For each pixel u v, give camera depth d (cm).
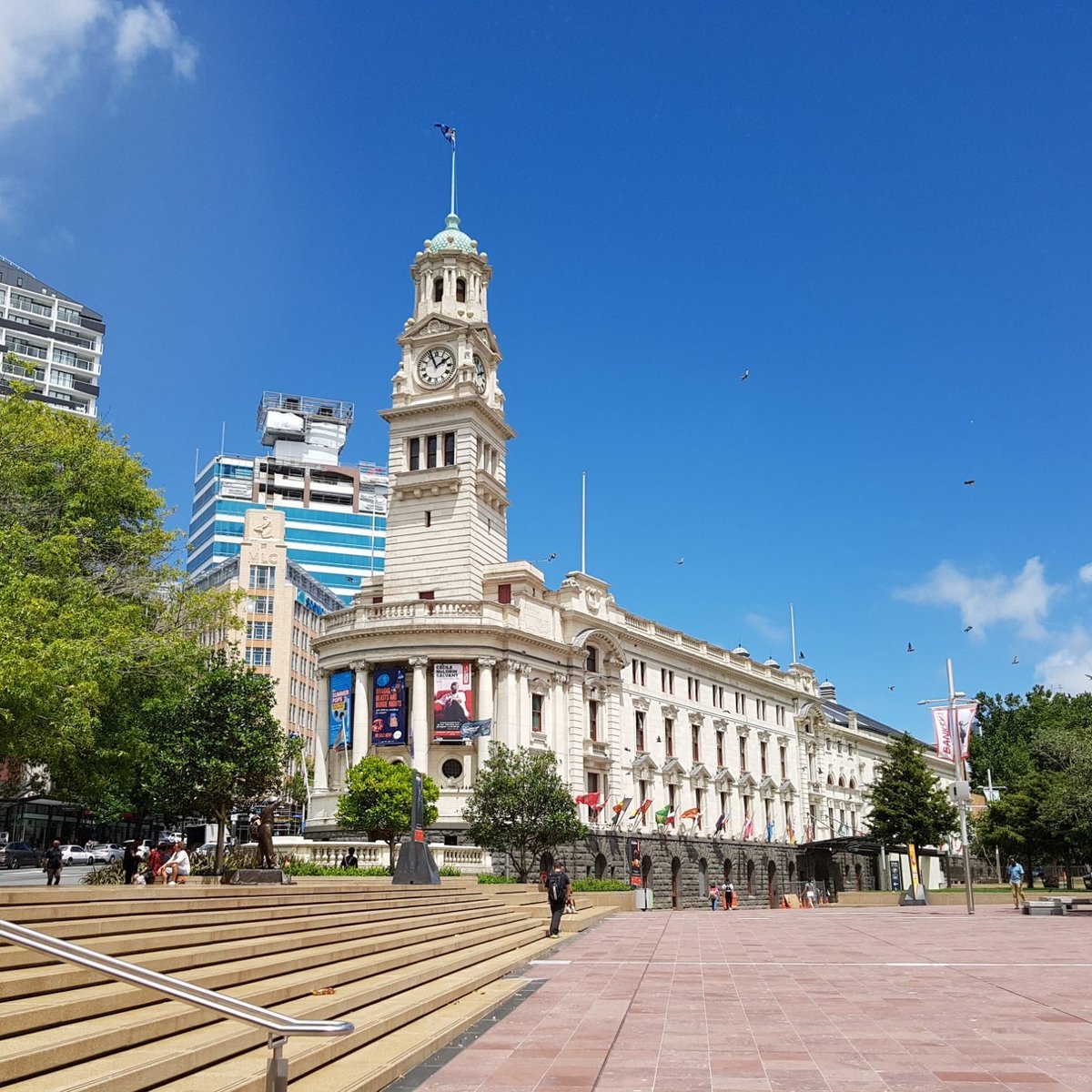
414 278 8406
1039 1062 1516
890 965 2869
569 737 7700
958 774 5972
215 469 19038
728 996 2258
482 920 3669
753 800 10281
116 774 4381
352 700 7100
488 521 7938
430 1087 1409
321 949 2119
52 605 3697
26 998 1309
